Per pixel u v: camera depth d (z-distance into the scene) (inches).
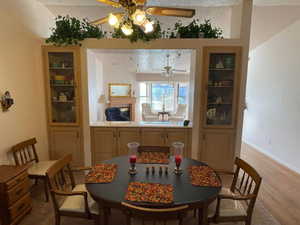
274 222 88.4
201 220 63.9
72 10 136.3
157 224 63.2
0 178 78.4
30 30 115.8
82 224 84.7
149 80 338.3
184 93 354.9
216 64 126.3
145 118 333.7
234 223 85.3
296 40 142.2
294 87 144.3
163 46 122.1
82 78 125.6
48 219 87.9
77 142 132.8
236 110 126.2
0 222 78.7
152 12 77.7
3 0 95.0
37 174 98.7
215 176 72.2
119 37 122.2
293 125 145.5
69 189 92.7
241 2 118.1
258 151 186.9
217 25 152.9
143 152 95.1
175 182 67.5
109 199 57.6
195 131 130.6
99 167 79.2
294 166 143.9
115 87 310.3
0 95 94.0
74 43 120.7
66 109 136.0
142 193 60.3
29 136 115.7
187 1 118.0
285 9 127.1
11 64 100.9
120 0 68.7
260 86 190.7
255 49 199.3
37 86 123.8
